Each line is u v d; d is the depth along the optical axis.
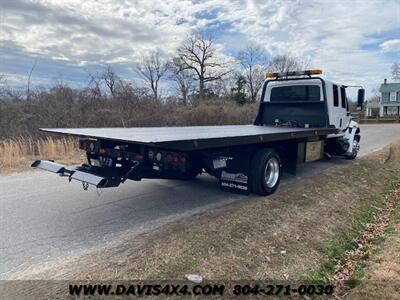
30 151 9.77
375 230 4.92
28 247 3.55
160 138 4.07
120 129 6.32
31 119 11.97
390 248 4.04
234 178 5.59
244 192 5.53
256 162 5.51
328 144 9.04
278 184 6.02
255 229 4.24
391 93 55.12
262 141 5.14
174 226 4.19
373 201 6.30
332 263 3.75
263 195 5.68
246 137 4.80
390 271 3.42
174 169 4.33
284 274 3.33
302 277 3.32
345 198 6.12
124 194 5.71
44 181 6.53
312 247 4.02
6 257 3.32
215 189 6.16
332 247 4.11
